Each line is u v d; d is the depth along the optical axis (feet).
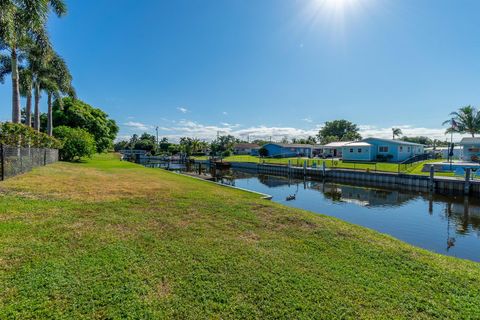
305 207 46.75
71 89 89.76
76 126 116.67
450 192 61.72
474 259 23.82
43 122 117.19
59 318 9.32
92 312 9.75
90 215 21.01
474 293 12.39
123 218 20.77
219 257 14.76
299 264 14.48
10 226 17.04
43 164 57.21
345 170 86.79
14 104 53.42
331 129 298.35
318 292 11.83
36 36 55.72
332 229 21.12
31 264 12.60
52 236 16.02
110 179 44.47
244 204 28.50
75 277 11.83
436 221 37.58
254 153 229.45
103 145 136.26
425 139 272.92
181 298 10.91
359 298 11.53
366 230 22.15
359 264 14.96
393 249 17.54
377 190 68.28
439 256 17.47
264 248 16.47
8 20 38.83
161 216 22.09
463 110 136.36
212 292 11.43
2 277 11.39
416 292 12.25
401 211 44.11
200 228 19.54
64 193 28.48
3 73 70.85
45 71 76.18
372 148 124.57
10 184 30.25
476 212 43.57
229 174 111.45
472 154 98.68
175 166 151.94
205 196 32.58
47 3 44.42
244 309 10.45
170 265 13.52
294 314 10.32
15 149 36.96
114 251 14.61
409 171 82.02
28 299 10.15
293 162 126.82
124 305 10.23
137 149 307.37
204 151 258.57
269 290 11.78
